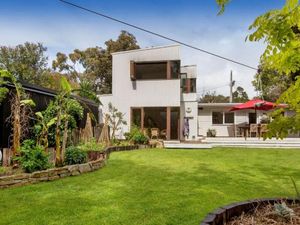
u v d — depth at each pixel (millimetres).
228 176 7270
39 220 3994
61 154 7508
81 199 5031
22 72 28266
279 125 3299
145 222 3926
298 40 3010
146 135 16156
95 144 11148
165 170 8039
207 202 4859
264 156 11422
